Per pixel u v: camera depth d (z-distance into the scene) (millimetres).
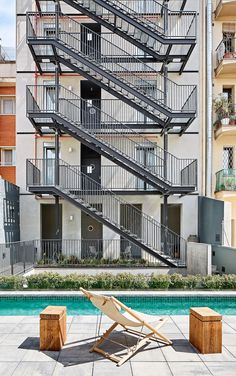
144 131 14289
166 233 12719
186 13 13367
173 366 4297
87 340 5211
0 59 18453
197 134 14469
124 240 13906
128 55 13836
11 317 6473
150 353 4699
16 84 14555
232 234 13602
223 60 14023
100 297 4613
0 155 15742
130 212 14156
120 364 4324
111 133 13602
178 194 13633
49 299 8289
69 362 4410
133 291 8562
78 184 13891
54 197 14148
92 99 14148
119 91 13180
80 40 13070
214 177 14508
